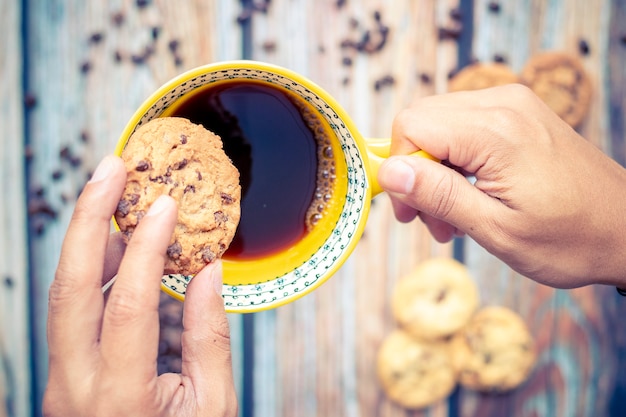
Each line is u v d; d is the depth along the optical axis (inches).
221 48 21.5
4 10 21.4
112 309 14.5
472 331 22.0
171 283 16.0
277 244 17.1
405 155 16.0
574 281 16.9
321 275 16.4
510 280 22.2
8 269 21.6
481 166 16.2
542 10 22.0
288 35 21.6
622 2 22.0
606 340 22.4
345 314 22.1
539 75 21.8
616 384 22.4
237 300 16.4
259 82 16.5
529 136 16.2
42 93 21.5
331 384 22.1
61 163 21.7
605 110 22.1
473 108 16.5
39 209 21.5
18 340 21.7
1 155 21.5
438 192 16.0
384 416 22.2
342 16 21.6
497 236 16.3
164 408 14.9
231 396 15.6
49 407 15.1
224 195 15.6
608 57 22.0
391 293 22.0
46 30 21.5
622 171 16.8
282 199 17.1
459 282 21.9
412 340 22.0
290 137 17.1
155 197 15.0
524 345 22.0
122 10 21.5
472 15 21.9
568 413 22.4
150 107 15.4
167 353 21.2
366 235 22.0
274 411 22.1
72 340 14.9
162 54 21.5
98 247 14.9
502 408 22.5
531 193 16.0
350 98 21.7
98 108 21.5
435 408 22.5
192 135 15.5
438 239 19.4
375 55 21.7
